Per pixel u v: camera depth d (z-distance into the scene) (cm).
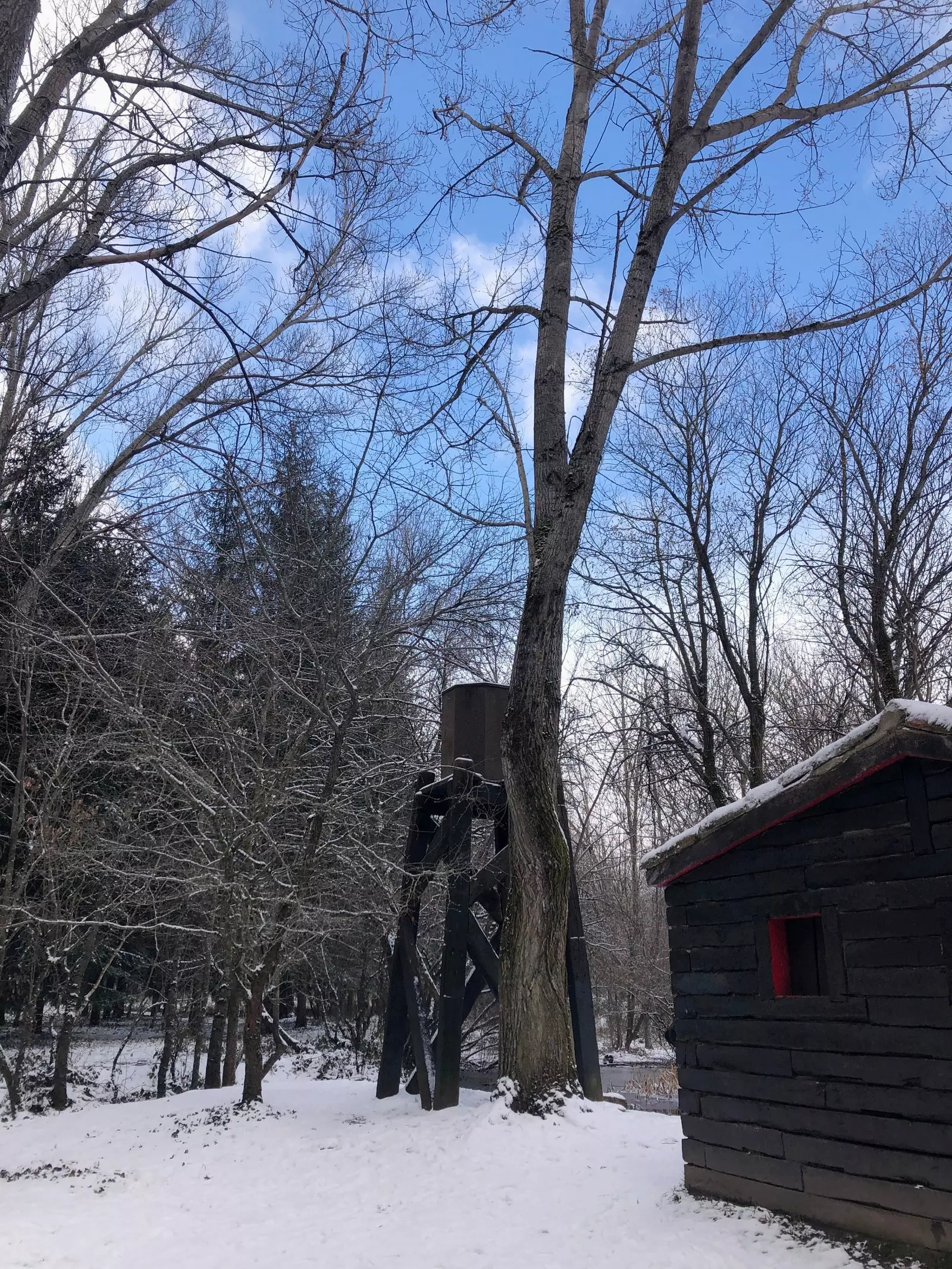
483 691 1120
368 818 1241
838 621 1878
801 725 1922
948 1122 459
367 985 2039
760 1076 575
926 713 482
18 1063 1470
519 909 923
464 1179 733
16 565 1386
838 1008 526
